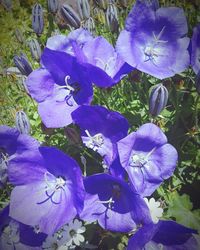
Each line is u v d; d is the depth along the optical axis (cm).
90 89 14
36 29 18
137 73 15
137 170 13
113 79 14
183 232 13
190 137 16
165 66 14
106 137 13
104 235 15
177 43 14
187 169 16
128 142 12
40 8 18
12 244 14
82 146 16
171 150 13
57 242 14
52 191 13
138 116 17
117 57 15
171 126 17
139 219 12
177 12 14
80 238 14
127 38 14
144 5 14
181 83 16
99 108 13
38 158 13
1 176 15
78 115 13
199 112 17
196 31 14
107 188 13
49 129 16
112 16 16
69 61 13
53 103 14
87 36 15
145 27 14
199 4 20
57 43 15
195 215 15
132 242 12
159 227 13
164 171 13
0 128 13
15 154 14
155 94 13
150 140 12
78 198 12
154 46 15
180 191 16
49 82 14
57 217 13
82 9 18
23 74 16
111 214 13
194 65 14
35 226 14
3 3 22
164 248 13
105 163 13
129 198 12
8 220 14
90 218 13
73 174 12
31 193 13
